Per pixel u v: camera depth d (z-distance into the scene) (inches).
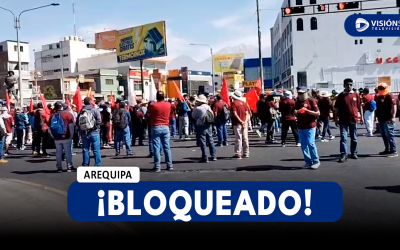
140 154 569.0
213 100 770.8
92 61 3203.7
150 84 683.4
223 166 430.9
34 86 2564.0
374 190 303.0
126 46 1683.1
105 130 665.6
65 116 439.8
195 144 671.1
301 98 394.3
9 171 466.0
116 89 2581.2
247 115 492.4
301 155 490.9
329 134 633.6
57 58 3373.5
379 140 613.0
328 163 426.3
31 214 268.8
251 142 654.5
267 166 420.2
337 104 434.6
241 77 3575.3
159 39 1563.7
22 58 2819.9
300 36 2272.4
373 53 2217.0
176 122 892.6
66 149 443.8
